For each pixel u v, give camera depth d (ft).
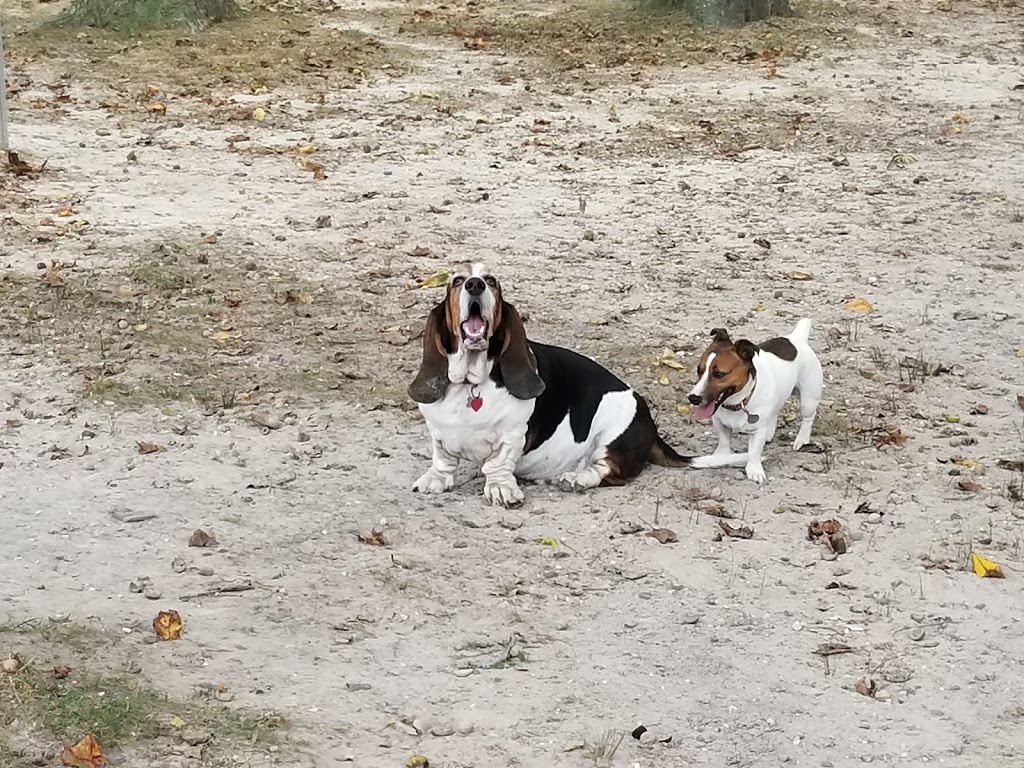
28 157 34.12
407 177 34.19
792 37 52.08
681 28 53.11
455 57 48.70
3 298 27.84
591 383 23.67
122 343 26.66
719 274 30.19
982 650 21.35
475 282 22.54
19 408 24.90
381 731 20.03
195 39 49.19
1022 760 20.12
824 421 25.48
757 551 22.71
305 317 27.96
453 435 23.25
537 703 20.48
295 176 33.96
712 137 38.93
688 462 24.18
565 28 53.67
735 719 20.42
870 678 20.95
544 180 34.32
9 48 46.93
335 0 59.21
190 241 30.32
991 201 33.73
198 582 21.77
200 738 19.63
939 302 29.30
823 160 36.81
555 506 23.38
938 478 24.25
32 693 19.83
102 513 22.84
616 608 21.79
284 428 24.79
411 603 21.70
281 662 20.77
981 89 45.50
